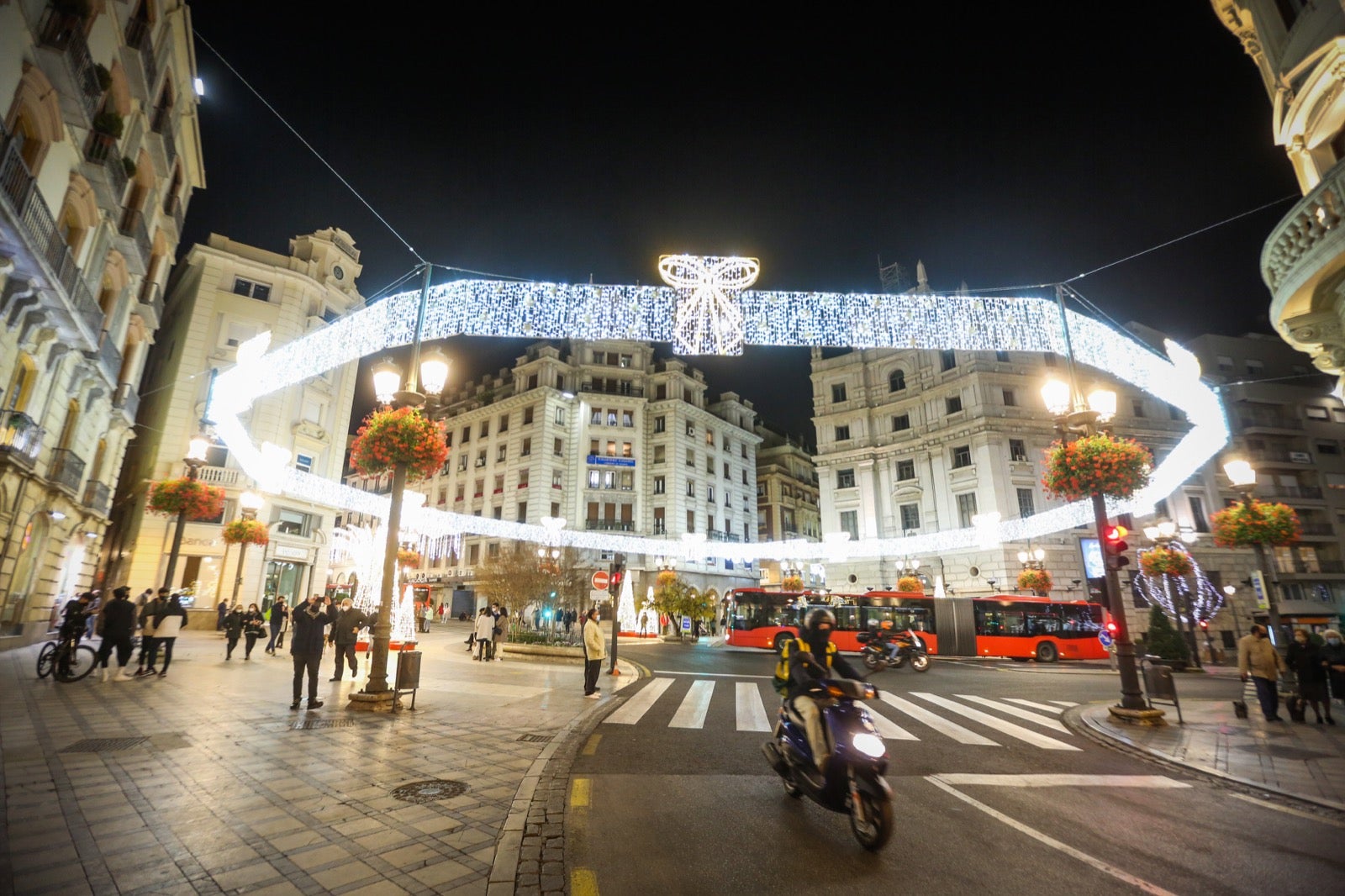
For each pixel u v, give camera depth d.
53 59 11.95
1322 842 5.05
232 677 13.27
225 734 7.74
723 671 18.16
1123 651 10.59
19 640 17.05
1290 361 42.47
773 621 27.08
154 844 4.33
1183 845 4.93
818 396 44.53
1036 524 34.31
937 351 39.91
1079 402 11.53
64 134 13.45
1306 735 9.48
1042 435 37.34
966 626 26.58
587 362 54.16
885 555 39.00
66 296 13.66
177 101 21.22
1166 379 21.59
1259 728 10.12
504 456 53.03
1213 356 41.44
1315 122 12.07
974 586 35.78
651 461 53.25
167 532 30.17
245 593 30.95
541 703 11.25
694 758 7.48
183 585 30.17
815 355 45.38
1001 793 6.30
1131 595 35.47
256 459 20.69
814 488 72.56
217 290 33.53
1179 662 22.66
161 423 32.03
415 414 10.94
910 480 39.56
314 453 36.25
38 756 6.46
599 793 5.96
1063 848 4.80
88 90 13.37
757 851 4.60
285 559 33.78
